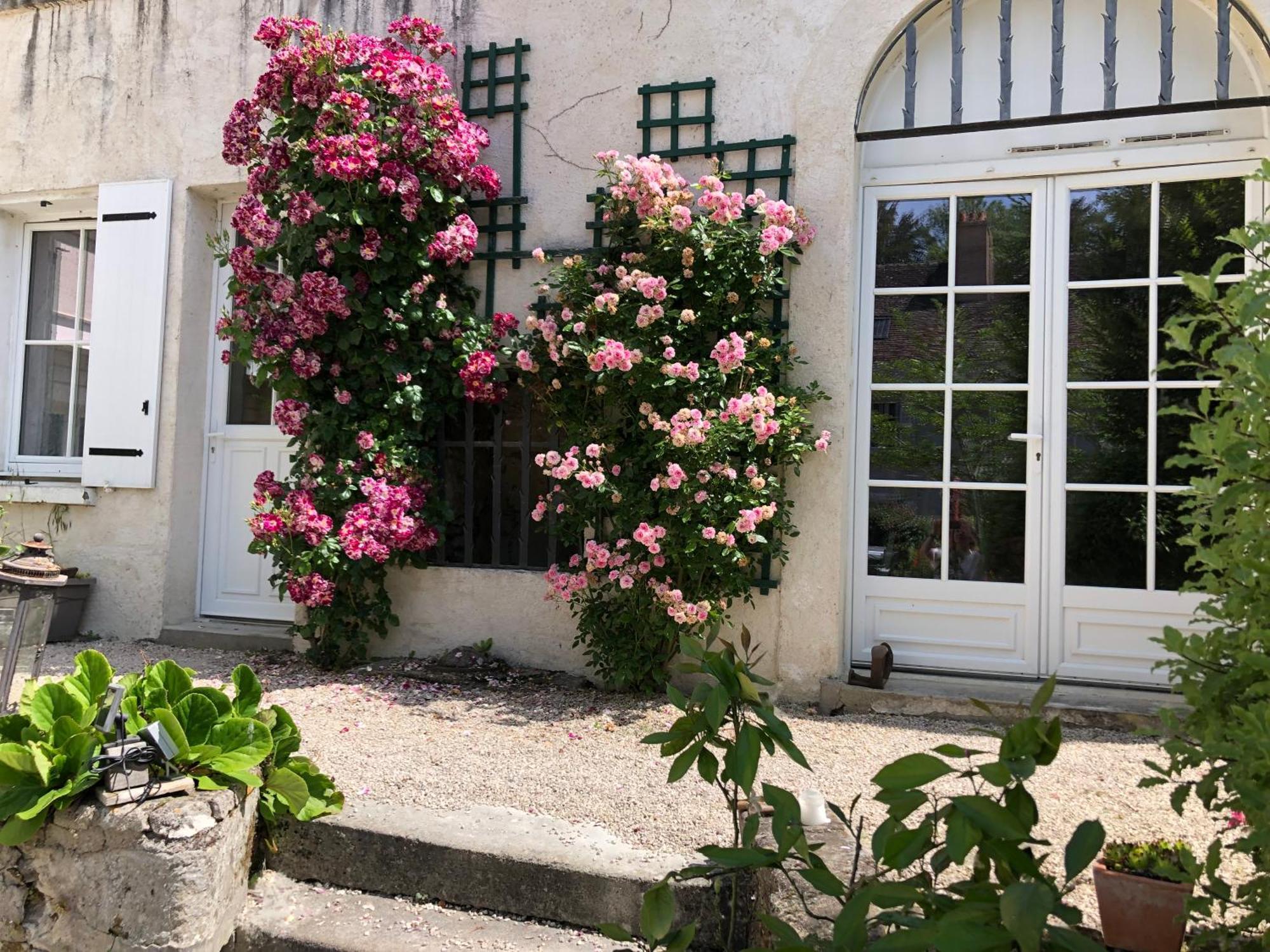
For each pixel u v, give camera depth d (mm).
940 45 4887
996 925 1479
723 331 4711
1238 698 1932
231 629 5891
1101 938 2242
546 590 5121
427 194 5195
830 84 4809
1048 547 4664
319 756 3689
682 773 1956
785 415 4465
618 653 4629
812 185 4797
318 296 4957
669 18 5109
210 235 6230
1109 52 4539
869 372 4938
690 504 4379
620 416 4941
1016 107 4785
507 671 5059
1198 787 1967
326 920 2809
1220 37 4348
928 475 4867
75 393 6586
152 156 6156
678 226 4582
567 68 5309
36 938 2678
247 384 6199
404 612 5398
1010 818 1562
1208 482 1952
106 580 6094
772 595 4734
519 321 5352
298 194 4988
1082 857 1483
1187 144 4543
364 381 5234
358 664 5266
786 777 3498
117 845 2609
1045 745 1636
